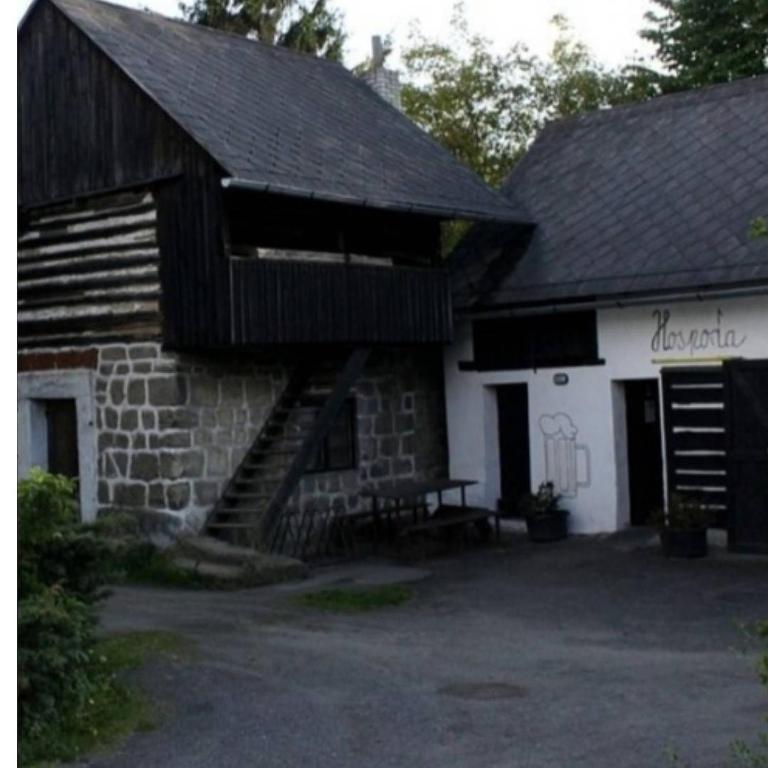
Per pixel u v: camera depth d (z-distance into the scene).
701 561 14.61
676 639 10.73
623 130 19.39
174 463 15.07
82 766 7.20
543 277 17.03
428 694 8.87
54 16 16.22
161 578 14.28
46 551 8.21
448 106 31.52
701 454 15.61
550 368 17.30
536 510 16.73
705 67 28.09
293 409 16.28
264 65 18.56
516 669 9.66
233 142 14.82
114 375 15.73
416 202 16.22
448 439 18.69
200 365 15.42
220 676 9.40
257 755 7.41
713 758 6.91
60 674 7.73
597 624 11.55
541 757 7.17
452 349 18.56
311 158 15.84
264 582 14.08
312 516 16.66
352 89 19.92
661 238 16.41
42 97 16.41
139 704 8.42
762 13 27.16
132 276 15.48
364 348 16.14
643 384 17.05
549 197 18.80
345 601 12.84
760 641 10.37
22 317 16.81
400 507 16.80
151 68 15.73
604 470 16.72
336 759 7.31
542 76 32.03
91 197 15.95
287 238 15.61
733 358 15.18
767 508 14.80
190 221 14.77
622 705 8.34
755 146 17.23
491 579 14.27
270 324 14.76
